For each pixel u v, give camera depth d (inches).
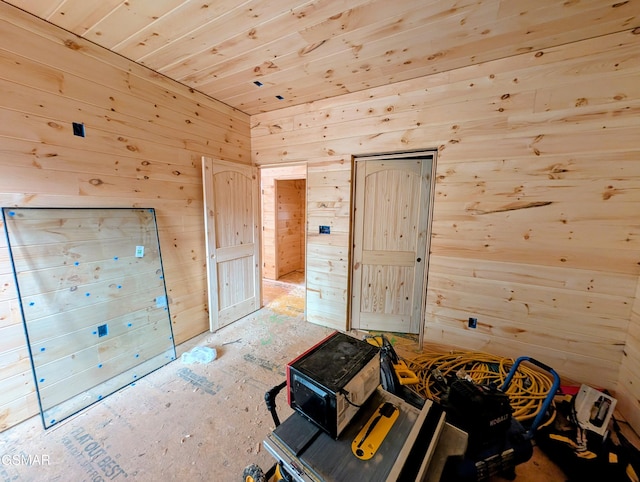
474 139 89.4
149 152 94.7
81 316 80.3
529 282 87.0
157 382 87.9
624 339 76.5
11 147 65.6
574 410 64.2
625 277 75.1
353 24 67.8
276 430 46.9
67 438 66.7
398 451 42.6
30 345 70.6
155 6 62.3
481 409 54.7
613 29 68.7
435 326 103.7
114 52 82.2
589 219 77.7
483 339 95.7
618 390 77.9
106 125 82.7
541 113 80.0
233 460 61.7
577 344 82.4
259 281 146.1
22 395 70.7
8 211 66.1
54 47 70.7
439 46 76.9
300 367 48.2
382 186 114.7
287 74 94.2
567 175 78.9
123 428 69.8
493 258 91.3
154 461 61.1
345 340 56.9
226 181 121.2
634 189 72.2
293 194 224.2
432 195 98.8
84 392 80.9
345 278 120.1
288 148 127.1
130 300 91.9
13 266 67.5
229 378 90.0
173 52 81.9
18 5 62.9
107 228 85.2
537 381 77.7
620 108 71.7
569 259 81.2
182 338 111.2
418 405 60.6
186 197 108.7
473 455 53.1
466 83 88.8
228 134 124.6
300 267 237.9
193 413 75.1
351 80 98.2
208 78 98.0
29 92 67.5
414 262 116.2
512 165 85.2
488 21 66.1
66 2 61.5
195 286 115.6
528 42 74.6
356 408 47.4
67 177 75.6
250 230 137.2
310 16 65.1
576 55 74.7
